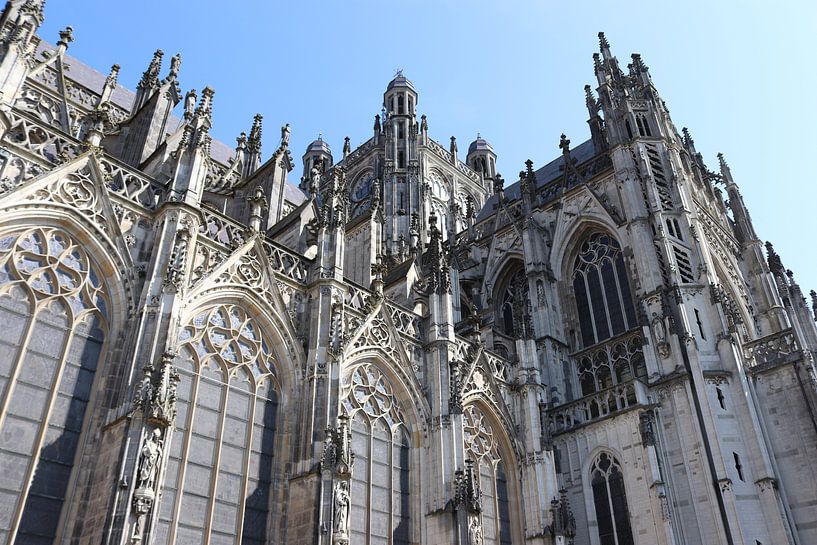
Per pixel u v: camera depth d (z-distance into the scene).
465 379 45.53
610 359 55.47
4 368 26.30
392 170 94.38
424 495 39.66
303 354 36.78
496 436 47.06
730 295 61.31
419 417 41.66
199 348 32.78
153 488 25.75
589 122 72.25
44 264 28.77
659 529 42.91
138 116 47.03
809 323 56.72
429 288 46.66
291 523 32.19
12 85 30.36
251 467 32.84
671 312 50.31
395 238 84.31
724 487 41.81
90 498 26.23
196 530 29.59
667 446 45.81
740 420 44.69
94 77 64.25
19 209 28.27
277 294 36.84
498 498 44.78
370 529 36.31
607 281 60.22
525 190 69.62
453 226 89.44
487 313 64.38
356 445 37.66
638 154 60.62
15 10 32.69
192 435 31.02
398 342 42.47
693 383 46.31
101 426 27.75
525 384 49.19
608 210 61.06
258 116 64.81
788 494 43.12
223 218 36.34
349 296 41.09
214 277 34.00
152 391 27.05
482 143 123.75
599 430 49.00
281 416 35.06
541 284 61.34
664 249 53.47
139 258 31.73
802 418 44.34
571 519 44.00
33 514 25.27
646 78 67.56
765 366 47.22
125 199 32.25
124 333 29.88
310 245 42.56
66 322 28.80
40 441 26.34
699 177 68.81
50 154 31.06
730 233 68.19
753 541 40.56
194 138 35.97
